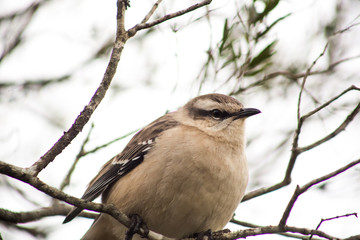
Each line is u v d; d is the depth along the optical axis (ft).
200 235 35.01
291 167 34.09
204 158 34.40
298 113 32.12
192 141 35.19
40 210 34.22
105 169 37.99
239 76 39.88
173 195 33.94
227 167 34.86
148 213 34.42
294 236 36.24
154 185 34.14
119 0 30.37
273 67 47.32
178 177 33.91
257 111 37.78
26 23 48.21
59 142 26.71
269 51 40.11
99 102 28.32
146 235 33.50
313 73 44.50
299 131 32.48
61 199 26.32
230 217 35.83
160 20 30.07
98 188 37.22
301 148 33.22
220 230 35.45
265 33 38.96
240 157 36.27
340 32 41.81
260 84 42.63
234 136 36.76
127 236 33.42
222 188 34.45
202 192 33.96
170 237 35.40
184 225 34.60
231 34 39.29
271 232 30.22
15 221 32.27
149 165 34.73
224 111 37.70
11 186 38.29
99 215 35.83
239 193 35.42
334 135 32.09
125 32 29.99
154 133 36.91
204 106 38.09
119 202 35.04
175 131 36.37
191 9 30.09
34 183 25.43
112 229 35.86
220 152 35.42
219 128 36.91
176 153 34.45
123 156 37.22
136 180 34.76
